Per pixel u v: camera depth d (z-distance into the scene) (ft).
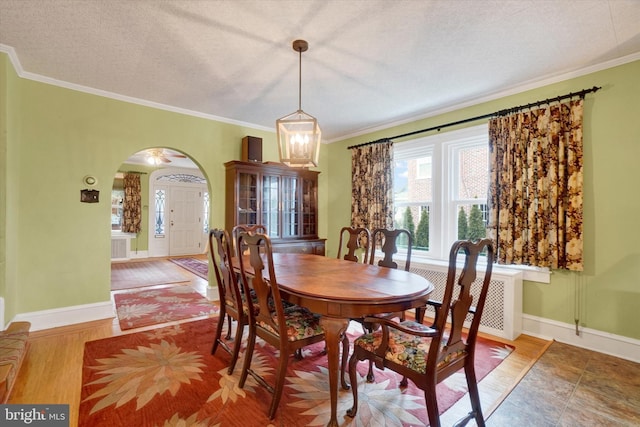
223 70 9.30
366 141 15.53
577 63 8.70
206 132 13.46
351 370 5.74
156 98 11.62
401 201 14.26
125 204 24.85
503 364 7.79
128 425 5.36
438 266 11.35
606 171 8.49
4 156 8.15
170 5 6.37
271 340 6.17
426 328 4.80
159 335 9.45
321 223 17.60
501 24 6.97
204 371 7.27
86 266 10.61
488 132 10.62
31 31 7.30
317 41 7.71
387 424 5.50
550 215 9.11
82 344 8.71
